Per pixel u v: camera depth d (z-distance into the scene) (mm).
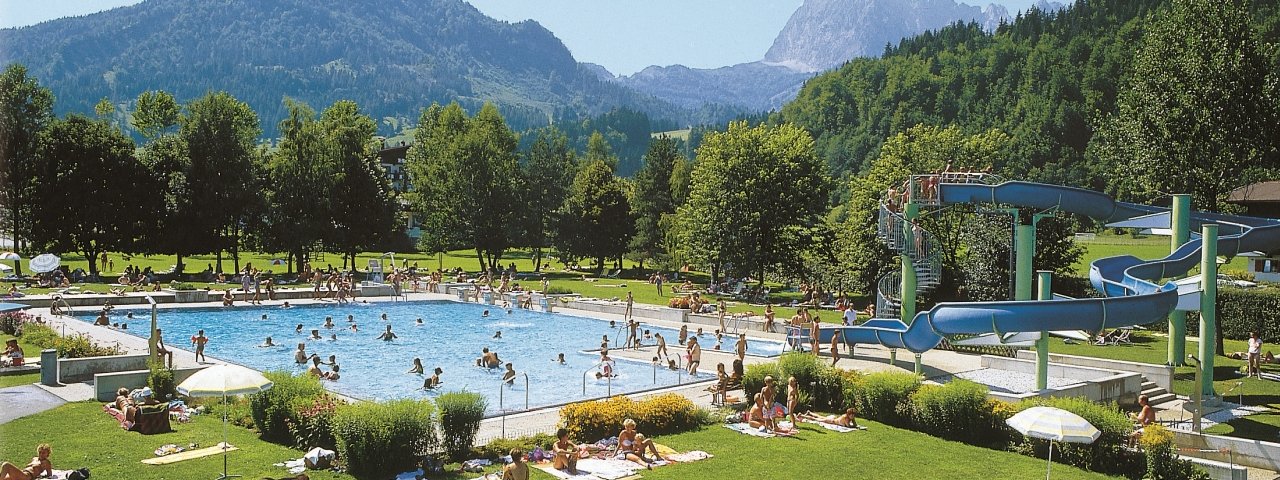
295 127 73312
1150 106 46656
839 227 65875
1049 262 54062
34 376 28516
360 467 19328
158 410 22125
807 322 40938
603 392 30859
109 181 64000
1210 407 29734
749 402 27188
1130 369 32938
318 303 57344
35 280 59219
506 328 49125
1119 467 20844
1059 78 161500
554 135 122188
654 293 67312
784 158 65938
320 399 21641
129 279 61375
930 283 39062
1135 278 31812
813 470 20453
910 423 25031
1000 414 23094
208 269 71938
